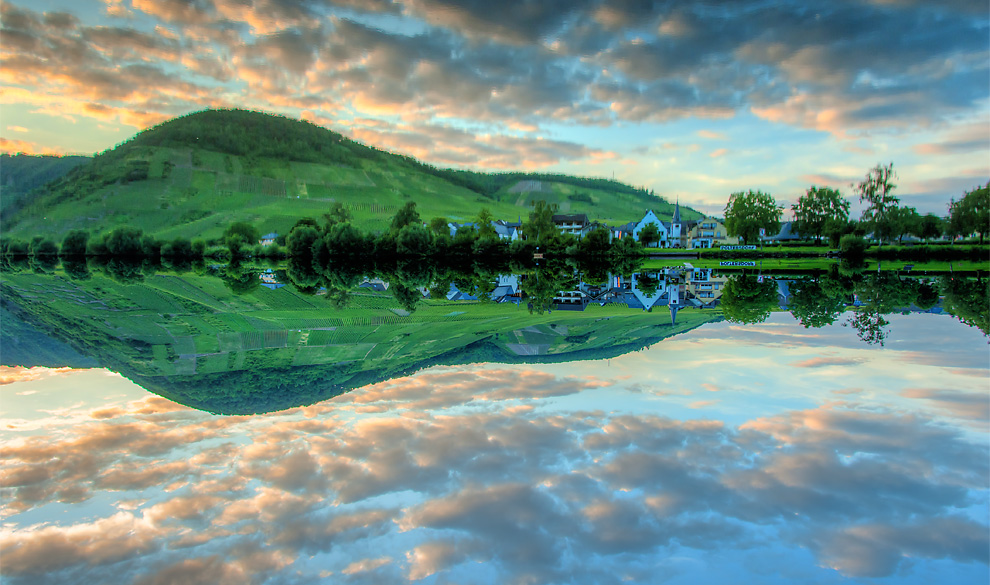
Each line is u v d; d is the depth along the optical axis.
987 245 98.75
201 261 124.88
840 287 101.62
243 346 119.25
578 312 129.12
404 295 115.31
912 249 102.19
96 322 120.44
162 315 121.50
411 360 125.75
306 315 123.06
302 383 123.12
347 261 114.69
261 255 123.94
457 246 115.69
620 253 114.44
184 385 121.06
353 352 123.38
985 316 96.50
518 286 131.75
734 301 103.81
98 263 128.62
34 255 137.62
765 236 121.88
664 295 121.12
